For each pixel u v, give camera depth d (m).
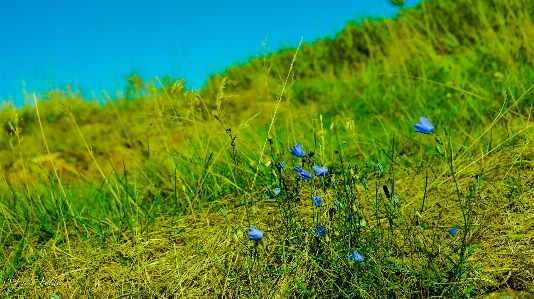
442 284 0.64
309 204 0.89
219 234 0.85
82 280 0.81
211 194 1.04
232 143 0.82
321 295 0.67
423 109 1.51
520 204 0.80
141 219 1.00
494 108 1.33
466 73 1.63
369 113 1.73
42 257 0.88
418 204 0.86
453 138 1.18
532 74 1.44
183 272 0.78
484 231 0.73
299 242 0.73
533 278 0.66
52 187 1.06
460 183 0.91
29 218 1.03
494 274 0.67
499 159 0.99
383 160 1.11
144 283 0.78
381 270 0.67
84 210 1.11
